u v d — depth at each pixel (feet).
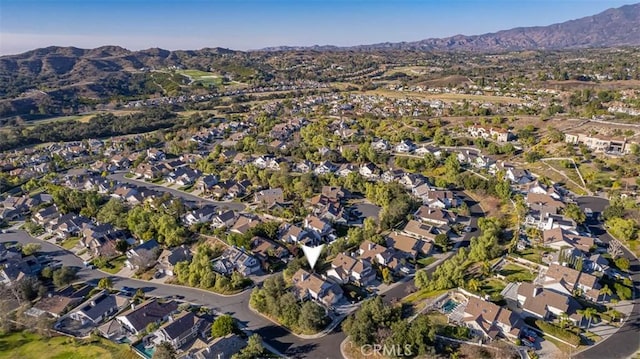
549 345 212.02
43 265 330.75
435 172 491.31
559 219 341.00
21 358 225.35
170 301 270.05
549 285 255.09
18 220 426.51
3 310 261.65
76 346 232.53
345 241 330.95
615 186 399.03
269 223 354.33
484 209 400.06
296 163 558.97
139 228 357.20
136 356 221.66
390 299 262.67
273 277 273.13
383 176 487.61
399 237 329.11
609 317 230.48
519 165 497.87
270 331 239.30
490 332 216.33
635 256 296.92
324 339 230.07
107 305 265.34
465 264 291.58
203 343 225.76
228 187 472.85
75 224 389.39
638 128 534.78
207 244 341.82
